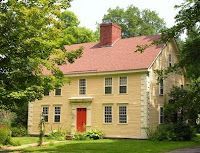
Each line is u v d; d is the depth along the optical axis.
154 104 34.12
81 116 36.28
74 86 37.09
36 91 20.72
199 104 25.17
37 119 38.78
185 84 39.97
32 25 19.78
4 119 39.41
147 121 32.84
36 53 20.50
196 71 28.67
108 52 38.47
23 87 20.30
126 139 33.16
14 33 19.44
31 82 20.53
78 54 22.61
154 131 33.19
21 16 19.30
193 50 23.75
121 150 23.14
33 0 20.36
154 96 34.25
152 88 34.00
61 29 21.86
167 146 26.03
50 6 20.88
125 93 34.19
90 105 35.91
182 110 31.42
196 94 25.28
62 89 37.78
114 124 34.38
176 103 26.48
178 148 24.92
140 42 37.94
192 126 33.00
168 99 36.28
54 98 38.12
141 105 33.19
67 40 23.70
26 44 19.77
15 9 19.30
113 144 27.44
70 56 22.36
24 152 22.52
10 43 19.69
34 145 27.28
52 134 34.59
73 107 36.81
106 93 35.25
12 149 24.53
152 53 35.03
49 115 38.22
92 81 36.22
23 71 20.09
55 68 22.16
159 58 35.41
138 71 33.53
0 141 26.31
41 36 20.42
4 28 19.41
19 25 19.42
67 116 37.03
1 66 19.81
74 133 35.03
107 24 40.03
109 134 34.47
